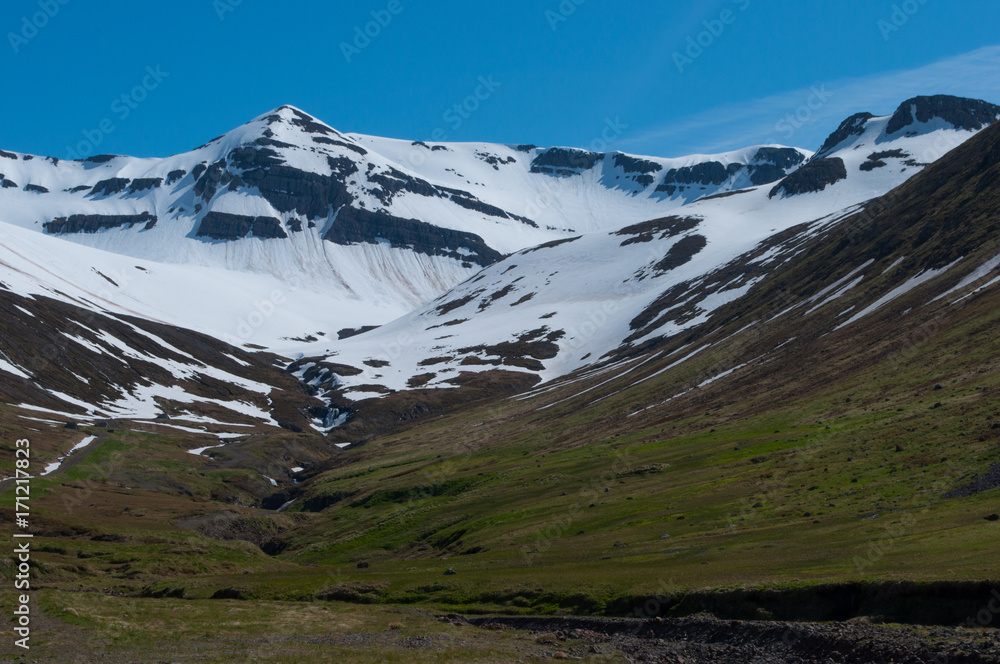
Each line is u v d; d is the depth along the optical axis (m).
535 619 45.31
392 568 69.06
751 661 34.16
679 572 45.16
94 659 40.25
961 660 28.44
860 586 35.31
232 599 60.88
